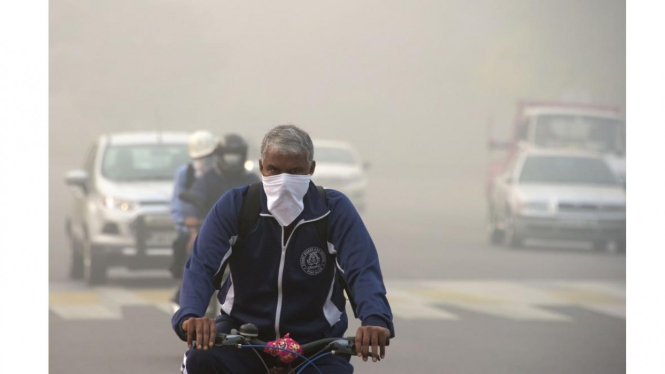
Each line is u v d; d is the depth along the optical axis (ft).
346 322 42.11
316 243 40.88
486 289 146.10
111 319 109.70
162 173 141.38
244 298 41.24
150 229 133.39
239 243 41.01
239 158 86.89
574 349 97.45
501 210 199.82
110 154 142.82
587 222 185.88
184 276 40.57
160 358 87.92
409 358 89.35
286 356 38.78
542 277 161.17
